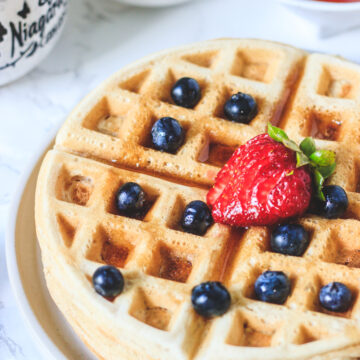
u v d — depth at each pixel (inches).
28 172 26.0
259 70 26.6
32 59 28.1
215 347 22.7
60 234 24.0
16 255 25.0
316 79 25.8
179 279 23.8
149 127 25.5
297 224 23.7
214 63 26.4
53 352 24.1
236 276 23.4
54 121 28.3
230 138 25.2
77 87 28.9
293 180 23.4
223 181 24.1
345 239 23.8
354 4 27.5
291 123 25.2
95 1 30.4
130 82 26.1
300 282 23.2
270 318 22.9
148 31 29.9
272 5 30.2
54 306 24.8
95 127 25.7
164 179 25.0
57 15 27.8
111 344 23.4
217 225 24.1
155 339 22.8
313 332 22.8
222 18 30.0
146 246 23.7
